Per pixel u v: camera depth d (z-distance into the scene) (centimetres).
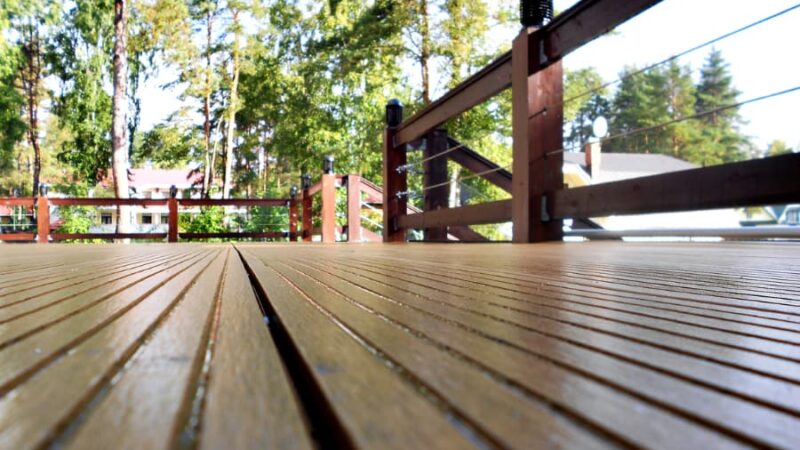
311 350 35
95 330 41
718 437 21
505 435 20
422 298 65
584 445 19
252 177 2686
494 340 39
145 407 22
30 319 46
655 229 338
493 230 1378
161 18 1789
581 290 76
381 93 1546
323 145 1648
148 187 3859
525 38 299
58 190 2116
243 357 32
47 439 19
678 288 80
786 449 20
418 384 27
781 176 181
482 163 482
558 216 296
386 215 516
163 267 125
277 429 20
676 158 3366
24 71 2045
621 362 33
